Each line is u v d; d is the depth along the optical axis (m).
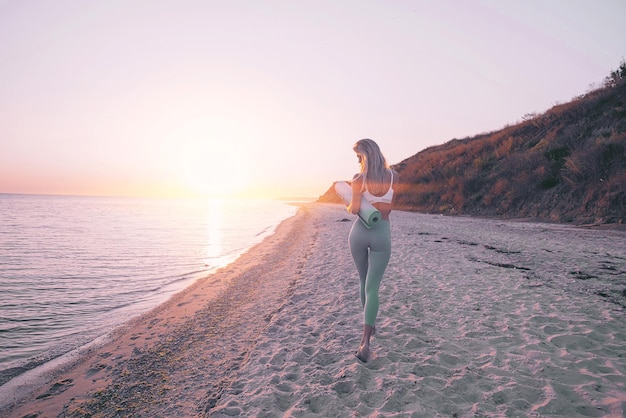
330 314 4.26
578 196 13.77
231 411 2.32
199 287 6.79
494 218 16.66
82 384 3.04
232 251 12.28
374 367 2.84
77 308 5.54
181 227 24.58
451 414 2.18
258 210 66.00
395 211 25.45
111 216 39.97
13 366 3.46
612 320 3.60
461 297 4.62
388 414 2.19
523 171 17.78
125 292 6.57
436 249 8.55
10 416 2.56
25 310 5.42
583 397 2.27
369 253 2.89
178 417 2.39
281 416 2.24
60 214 42.88
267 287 6.34
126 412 2.53
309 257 9.02
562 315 3.80
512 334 3.34
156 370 3.23
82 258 10.73
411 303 4.46
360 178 2.81
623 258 6.82
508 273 5.86
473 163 23.86
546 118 21.28
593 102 18.36
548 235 10.23
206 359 3.40
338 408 2.28
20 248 12.94
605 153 13.55
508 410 2.18
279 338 3.62
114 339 4.13
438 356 2.97
